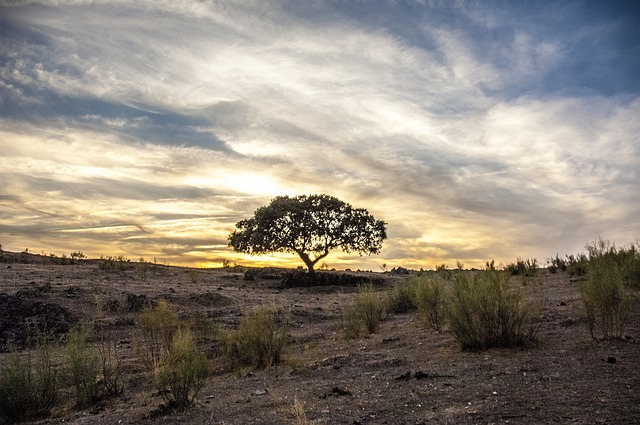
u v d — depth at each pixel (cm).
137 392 799
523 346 849
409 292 1603
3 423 686
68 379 836
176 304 1725
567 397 548
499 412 520
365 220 3244
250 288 2534
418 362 838
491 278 1110
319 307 1798
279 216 3103
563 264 2125
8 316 1413
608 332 875
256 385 793
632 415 474
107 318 1475
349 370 837
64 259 3312
